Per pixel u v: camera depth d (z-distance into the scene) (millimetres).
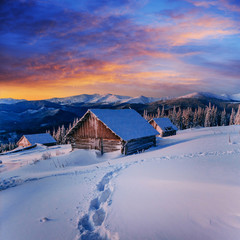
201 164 7766
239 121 68750
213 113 88438
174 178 6078
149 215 3832
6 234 4309
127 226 3592
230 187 4633
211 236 2857
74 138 21469
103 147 19125
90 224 4363
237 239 2676
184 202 4117
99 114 19734
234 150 10320
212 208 3658
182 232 3080
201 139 18125
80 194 6477
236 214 3295
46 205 5855
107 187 6680
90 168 11789
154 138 22688
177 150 13461
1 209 6027
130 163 10648
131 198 4898
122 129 18797
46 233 4125
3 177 12906
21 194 7574
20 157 26172
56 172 12516
